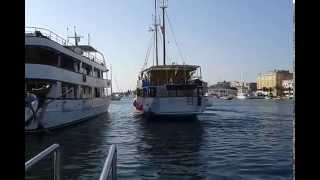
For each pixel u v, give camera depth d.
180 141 30.70
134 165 20.05
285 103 135.00
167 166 19.73
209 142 30.05
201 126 44.81
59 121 35.91
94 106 50.78
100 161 20.92
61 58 37.16
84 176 17.02
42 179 14.98
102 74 57.62
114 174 4.36
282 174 17.64
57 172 5.91
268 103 136.50
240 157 22.56
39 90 32.31
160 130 39.91
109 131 38.28
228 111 82.75
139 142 30.02
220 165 19.95
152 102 48.19
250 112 78.81
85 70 46.97
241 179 16.69
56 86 34.41
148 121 49.88
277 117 63.03
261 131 39.41
